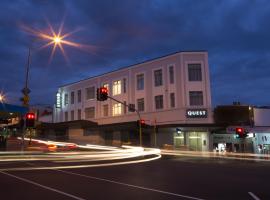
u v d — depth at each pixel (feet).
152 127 161.79
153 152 123.44
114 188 40.65
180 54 156.66
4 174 56.13
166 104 160.25
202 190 39.04
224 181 47.57
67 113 225.76
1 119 127.65
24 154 97.14
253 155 118.11
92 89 206.18
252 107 154.20
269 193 36.99
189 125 149.69
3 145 132.57
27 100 91.61
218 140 155.74
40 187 41.50
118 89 187.42
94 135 194.70
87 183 45.27
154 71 168.25
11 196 35.01
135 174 57.16
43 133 243.19
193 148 152.76
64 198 33.86
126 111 180.55
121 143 177.88
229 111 151.43
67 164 77.92
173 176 54.19
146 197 34.32
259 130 153.89
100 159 95.20
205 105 152.46
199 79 154.51
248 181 47.60
